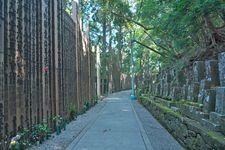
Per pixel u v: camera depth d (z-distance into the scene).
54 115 14.22
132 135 13.42
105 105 32.06
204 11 10.47
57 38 15.27
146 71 44.88
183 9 10.98
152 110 22.02
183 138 11.04
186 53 18.31
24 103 10.16
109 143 11.73
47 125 12.73
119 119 19.33
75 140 12.33
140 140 12.30
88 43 29.03
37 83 11.65
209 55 15.41
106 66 56.38
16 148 8.86
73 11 21.53
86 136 13.21
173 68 19.42
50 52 13.80
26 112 10.34
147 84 36.88
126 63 71.81
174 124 12.88
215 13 12.02
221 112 8.51
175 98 16.70
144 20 21.30
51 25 14.05
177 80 17.27
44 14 12.80
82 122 17.98
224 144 6.91
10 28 9.04
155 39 25.23
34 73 11.28
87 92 27.28
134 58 54.66
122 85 77.00
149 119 19.66
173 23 12.27
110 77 57.47
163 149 10.84
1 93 8.31
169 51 21.80
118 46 62.72
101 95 47.69
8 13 8.90
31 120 10.84
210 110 9.53
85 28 29.44
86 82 26.77
